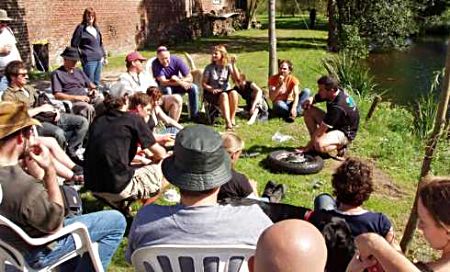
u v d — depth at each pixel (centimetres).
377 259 222
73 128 643
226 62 855
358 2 2241
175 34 2459
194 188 277
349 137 725
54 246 310
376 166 723
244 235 278
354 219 340
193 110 874
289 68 904
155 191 479
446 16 3150
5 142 308
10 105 317
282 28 3400
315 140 704
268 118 905
